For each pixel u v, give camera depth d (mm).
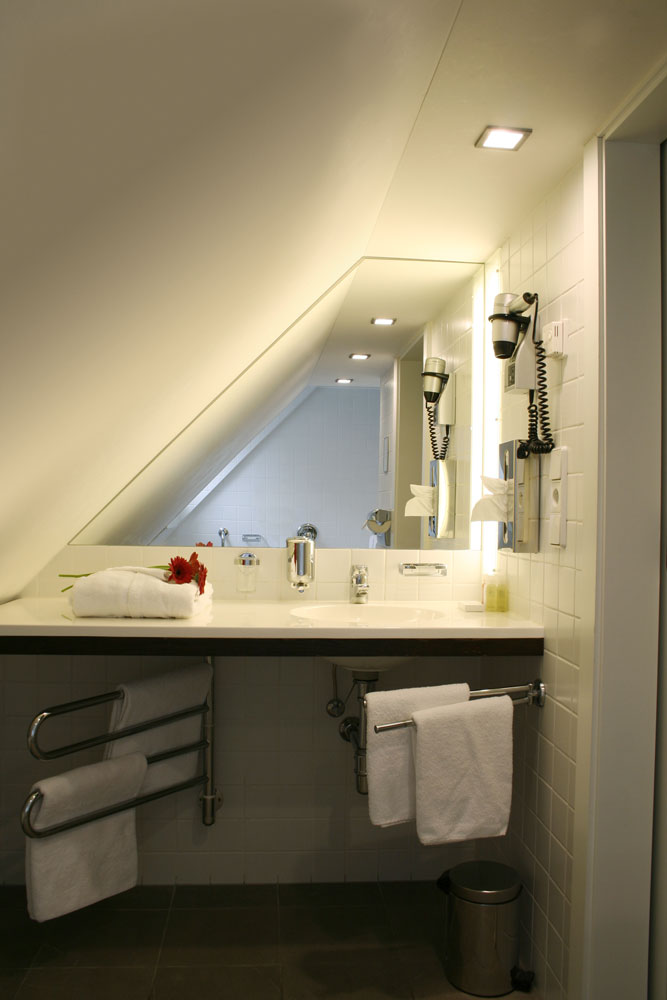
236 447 2715
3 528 1675
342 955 2129
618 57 1439
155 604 2096
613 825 1691
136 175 812
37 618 2100
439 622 2164
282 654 1990
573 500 1858
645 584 1697
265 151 1045
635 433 1702
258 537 2693
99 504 2355
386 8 1000
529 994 1988
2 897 2416
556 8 1275
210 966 2068
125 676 2516
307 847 2557
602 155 1717
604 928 1689
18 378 1044
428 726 1830
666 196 1718
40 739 2502
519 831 2199
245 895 2461
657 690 1709
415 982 2018
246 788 2543
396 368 2766
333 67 1014
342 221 1873
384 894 2480
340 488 2746
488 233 2428
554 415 2002
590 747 1703
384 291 2740
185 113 781
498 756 1901
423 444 2760
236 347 1967
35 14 517
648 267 1719
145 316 1217
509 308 2162
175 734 2236
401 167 1924
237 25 714
